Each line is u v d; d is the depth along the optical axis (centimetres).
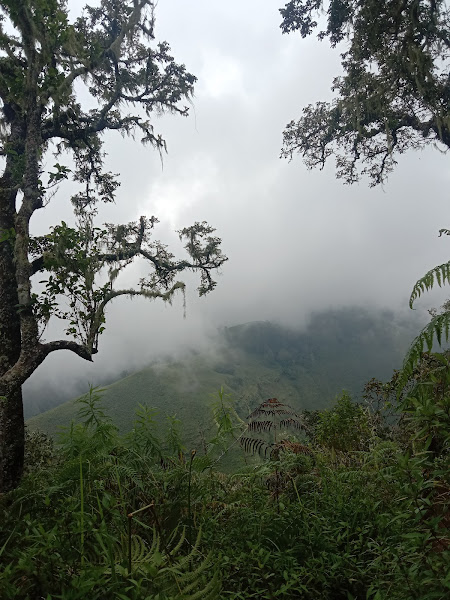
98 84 1426
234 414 353
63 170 1079
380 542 246
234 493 344
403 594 174
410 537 176
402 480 208
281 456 364
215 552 248
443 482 195
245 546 264
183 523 274
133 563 170
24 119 1180
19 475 960
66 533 196
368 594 200
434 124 1616
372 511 280
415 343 229
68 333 1027
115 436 302
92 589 154
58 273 1012
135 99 1523
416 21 1356
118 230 1477
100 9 1416
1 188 1100
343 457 493
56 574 164
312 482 349
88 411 304
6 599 150
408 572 172
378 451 352
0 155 1200
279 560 236
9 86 1113
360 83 1603
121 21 1399
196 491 302
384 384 777
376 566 214
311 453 409
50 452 1151
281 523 275
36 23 1069
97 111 1543
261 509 303
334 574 228
